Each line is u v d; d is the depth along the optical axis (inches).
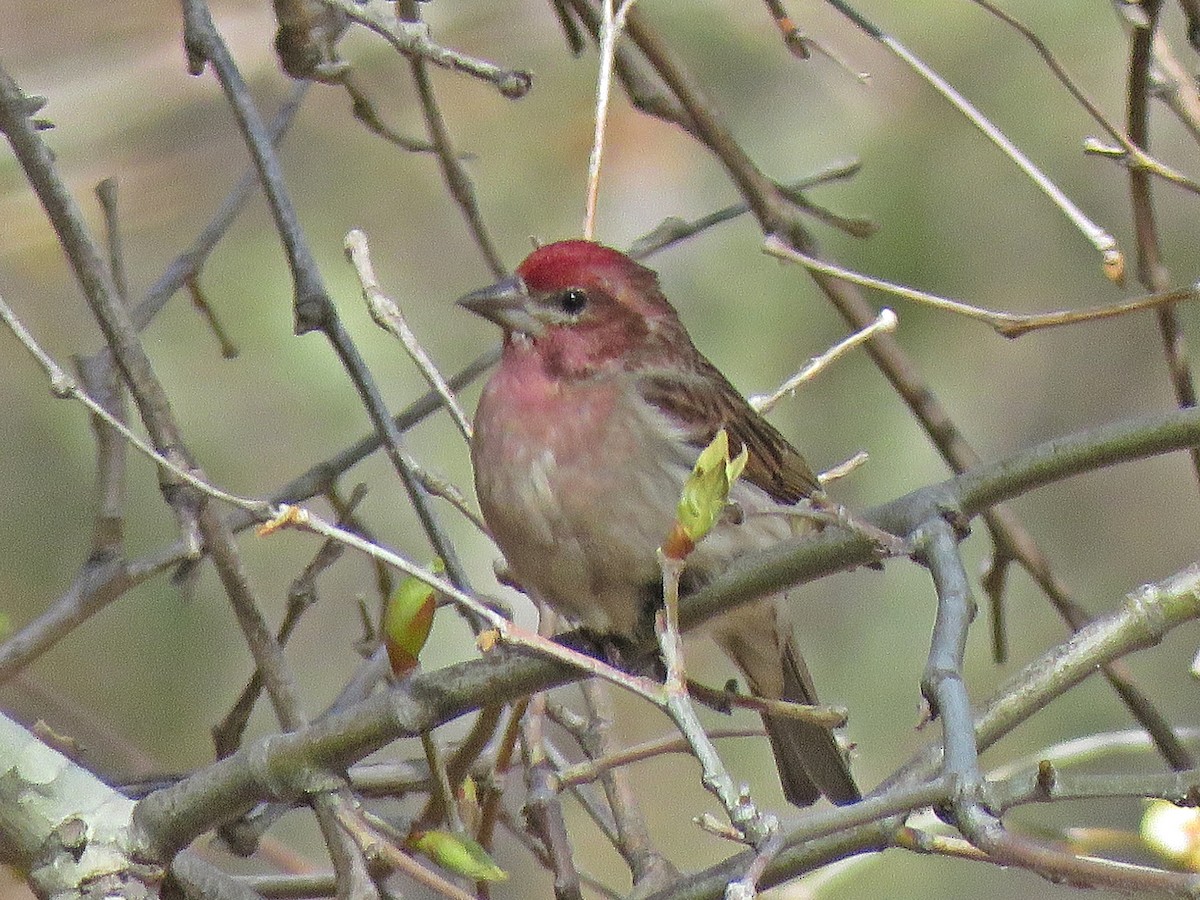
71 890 238.4
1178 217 488.7
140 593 470.0
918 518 239.5
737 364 457.7
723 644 320.8
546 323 295.4
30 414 465.7
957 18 471.8
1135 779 205.8
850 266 466.6
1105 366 494.3
